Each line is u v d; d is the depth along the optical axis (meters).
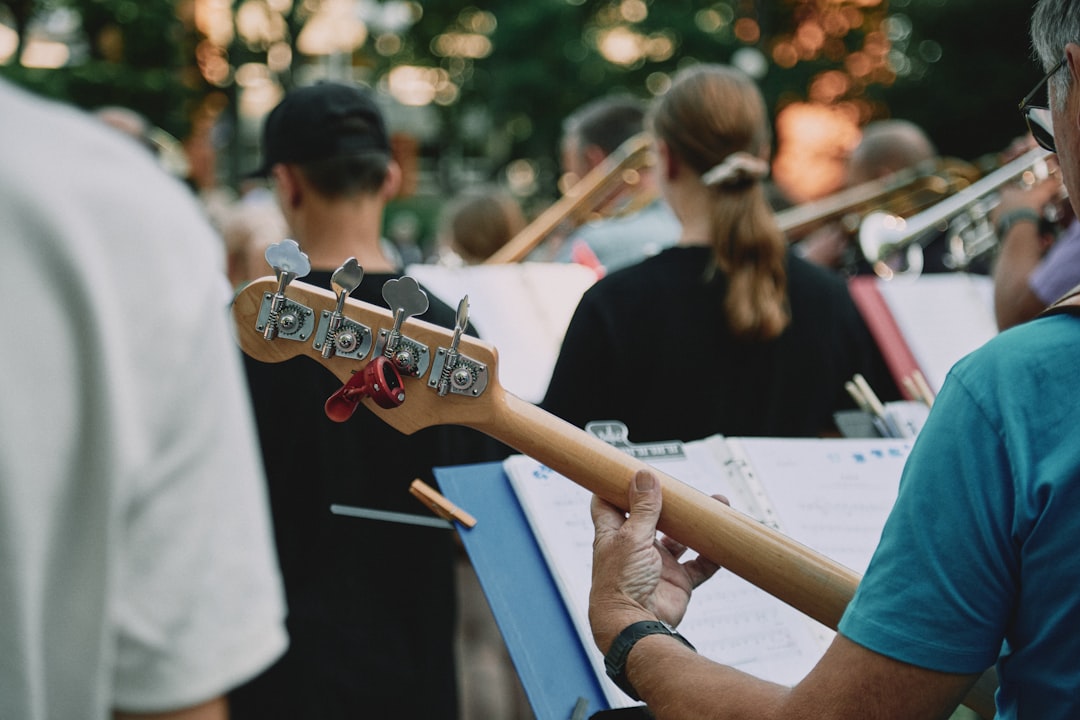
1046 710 0.99
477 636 3.20
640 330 2.08
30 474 0.65
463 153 22.62
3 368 0.64
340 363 1.38
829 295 2.22
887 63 20.09
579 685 1.39
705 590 1.54
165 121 10.69
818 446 1.75
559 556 1.48
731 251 2.08
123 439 0.67
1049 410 0.97
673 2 21.09
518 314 3.32
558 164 20.67
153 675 0.69
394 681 1.82
